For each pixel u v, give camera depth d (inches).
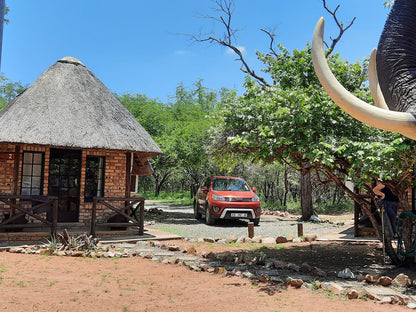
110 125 448.1
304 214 693.3
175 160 925.8
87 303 199.0
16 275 252.2
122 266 291.4
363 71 333.7
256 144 288.7
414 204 420.2
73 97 451.2
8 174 437.1
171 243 402.9
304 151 274.8
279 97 288.5
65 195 463.2
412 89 111.3
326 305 201.6
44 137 393.1
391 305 203.6
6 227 369.1
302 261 316.2
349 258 329.7
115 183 480.7
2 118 397.4
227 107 331.0
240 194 595.5
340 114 281.1
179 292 223.1
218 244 404.2
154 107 1229.7
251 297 214.5
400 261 299.1
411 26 119.3
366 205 311.9
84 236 366.9
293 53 348.5
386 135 276.5
